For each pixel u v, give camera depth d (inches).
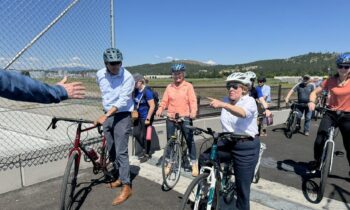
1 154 171.5
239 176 126.0
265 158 247.3
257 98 263.9
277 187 183.0
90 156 162.2
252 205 156.7
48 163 182.7
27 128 259.4
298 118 336.8
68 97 63.4
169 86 201.2
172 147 180.9
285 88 495.5
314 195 172.6
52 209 150.5
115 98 160.2
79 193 168.2
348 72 172.4
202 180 119.3
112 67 152.2
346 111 175.3
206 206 120.1
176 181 184.7
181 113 196.5
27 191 168.4
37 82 58.1
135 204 158.4
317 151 190.7
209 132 120.5
